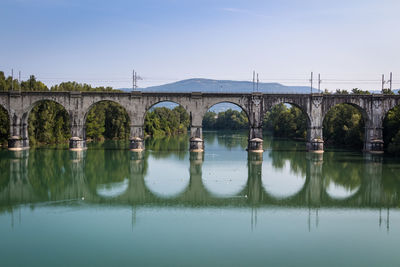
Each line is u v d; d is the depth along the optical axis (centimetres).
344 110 9444
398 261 2431
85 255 2480
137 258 2436
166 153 7425
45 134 8675
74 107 7369
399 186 4600
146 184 4572
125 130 11862
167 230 2950
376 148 7431
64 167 5734
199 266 2330
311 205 3741
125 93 7350
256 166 5894
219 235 2852
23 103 7350
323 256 2498
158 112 15650
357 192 4297
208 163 6159
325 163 6206
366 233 2945
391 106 7419
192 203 3744
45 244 2659
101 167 5744
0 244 2659
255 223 3148
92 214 3359
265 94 7431
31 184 4588
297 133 11906
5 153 7075
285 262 2402
